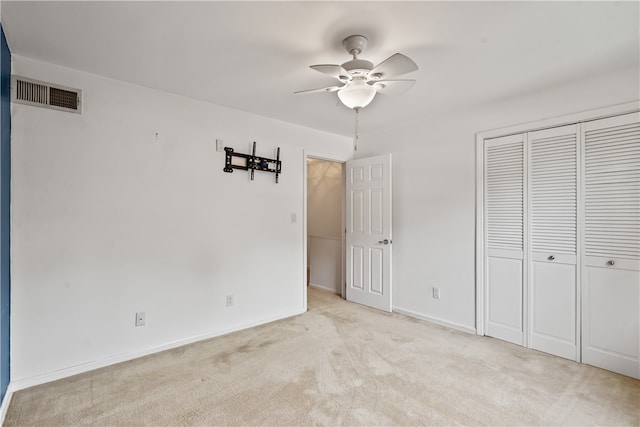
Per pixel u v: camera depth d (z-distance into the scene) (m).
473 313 3.16
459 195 3.27
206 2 1.58
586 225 2.50
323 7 1.61
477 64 2.23
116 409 1.92
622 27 1.78
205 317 3.01
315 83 2.58
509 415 1.88
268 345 2.86
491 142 3.04
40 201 2.20
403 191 3.77
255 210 3.37
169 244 2.79
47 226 2.23
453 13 1.66
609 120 2.39
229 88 2.68
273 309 3.52
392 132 3.90
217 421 1.82
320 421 1.82
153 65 2.28
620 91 2.34
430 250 3.51
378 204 3.96
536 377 2.31
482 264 3.10
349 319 3.56
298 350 2.75
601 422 1.82
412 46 1.99
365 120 3.57
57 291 2.27
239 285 3.25
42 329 2.21
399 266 3.80
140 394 2.08
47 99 2.23
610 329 2.40
